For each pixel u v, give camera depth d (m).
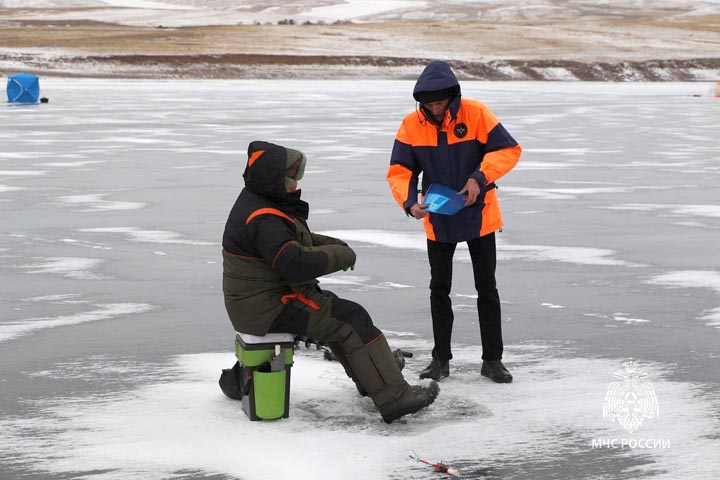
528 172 17.06
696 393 5.37
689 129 27.86
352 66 102.12
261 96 49.62
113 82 72.12
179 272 8.69
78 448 4.58
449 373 5.77
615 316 7.14
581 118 32.69
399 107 39.09
